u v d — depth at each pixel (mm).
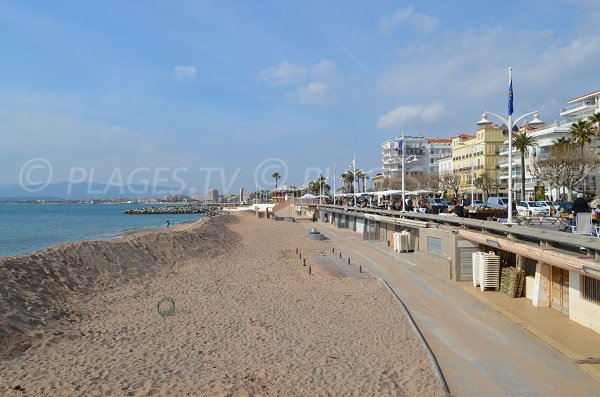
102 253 24312
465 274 19578
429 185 79438
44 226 73750
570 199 46438
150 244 30484
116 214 128625
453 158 96875
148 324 14453
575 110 66125
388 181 91625
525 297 16250
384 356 11195
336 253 31672
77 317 15102
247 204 167375
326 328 13758
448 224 24094
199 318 15125
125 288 20297
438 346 11641
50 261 20281
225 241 42062
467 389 9117
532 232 13391
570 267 11148
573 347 11102
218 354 11539
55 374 10141
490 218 30000
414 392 9094
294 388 9383
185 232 39156
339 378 9891
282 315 15383
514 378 9555
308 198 91000
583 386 9102
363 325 13945
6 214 120312
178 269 26359
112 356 11398
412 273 22172
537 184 62000
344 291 18953
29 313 14109
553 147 51812
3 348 11469
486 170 82000
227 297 18391
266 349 11906
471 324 13398
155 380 9781
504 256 17938
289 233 51469
